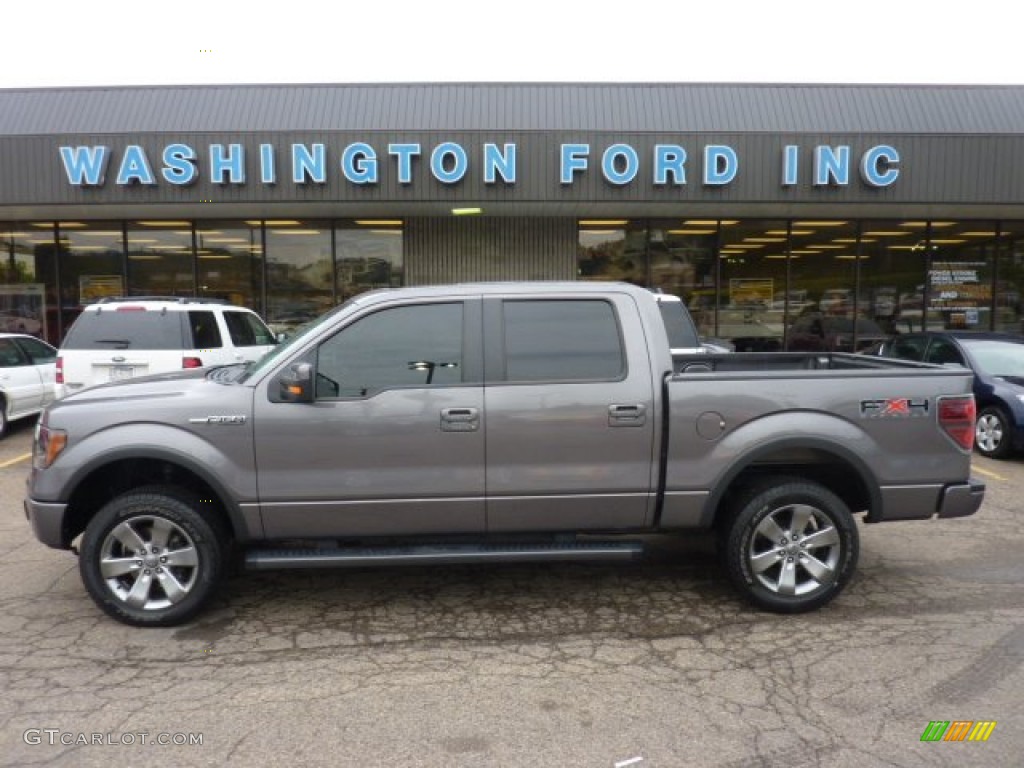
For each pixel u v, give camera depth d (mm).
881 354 11164
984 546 5734
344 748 3080
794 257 14742
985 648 3996
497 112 12992
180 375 4980
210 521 4289
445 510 4258
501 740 3139
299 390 4047
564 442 4238
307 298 14461
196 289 14484
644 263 14547
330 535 4273
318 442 4160
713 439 4289
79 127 12859
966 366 9289
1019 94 13539
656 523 4379
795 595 4398
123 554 4316
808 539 4391
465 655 3957
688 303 14672
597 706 3416
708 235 14586
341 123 12852
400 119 12914
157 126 12844
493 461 4227
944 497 4410
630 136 11711
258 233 14359
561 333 4336
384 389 4219
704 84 13359
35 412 10594
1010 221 14898
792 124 13008
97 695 3527
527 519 4312
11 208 12609
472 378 4250
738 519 4363
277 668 3807
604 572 5203
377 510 4234
